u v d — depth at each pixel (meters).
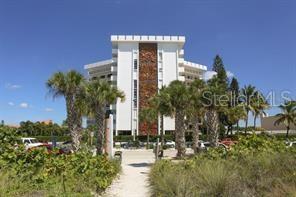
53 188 10.31
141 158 35.72
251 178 10.34
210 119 34.75
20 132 14.03
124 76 96.19
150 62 97.06
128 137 87.62
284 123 76.88
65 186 10.59
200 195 9.55
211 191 9.50
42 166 12.08
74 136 29.56
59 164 12.24
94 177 12.90
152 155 41.97
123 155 42.12
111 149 30.42
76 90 29.84
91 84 30.56
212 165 12.02
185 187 9.84
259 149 15.66
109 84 31.50
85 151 16.44
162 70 97.25
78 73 29.70
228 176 9.93
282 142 17.41
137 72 96.44
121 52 97.06
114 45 98.88
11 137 12.99
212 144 34.28
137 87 95.62
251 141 17.00
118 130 92.88
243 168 11.57
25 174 11.06
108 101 30.97
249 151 15.17
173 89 31.56
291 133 81.25
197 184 10.08
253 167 11.40
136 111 94.25
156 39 97.75
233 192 9.41
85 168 13.12
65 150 29.73
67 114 29.75
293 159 11.40
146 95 95.19
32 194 9.81
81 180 11.78
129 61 96.88
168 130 89.62
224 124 78.06
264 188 9.60
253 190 9.64
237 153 14.99
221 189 9.49
